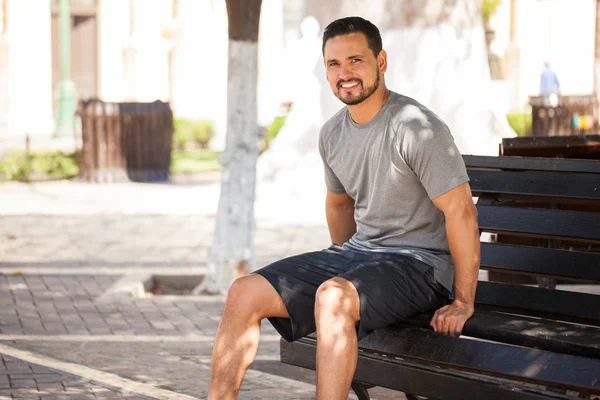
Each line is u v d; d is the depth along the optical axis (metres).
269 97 26.14
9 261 9.36
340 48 4.01
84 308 7.39
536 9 26.50
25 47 26.22
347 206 4.52
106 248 10.15
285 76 26.08
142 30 26.52
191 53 26.41
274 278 3.93
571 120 19.53
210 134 23.52
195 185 15.99
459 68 13.53
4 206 13.25
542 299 4.10
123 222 11.97
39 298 7.74
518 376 3.47
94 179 16.31
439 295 4.11
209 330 6.75
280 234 11.13
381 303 3.82
